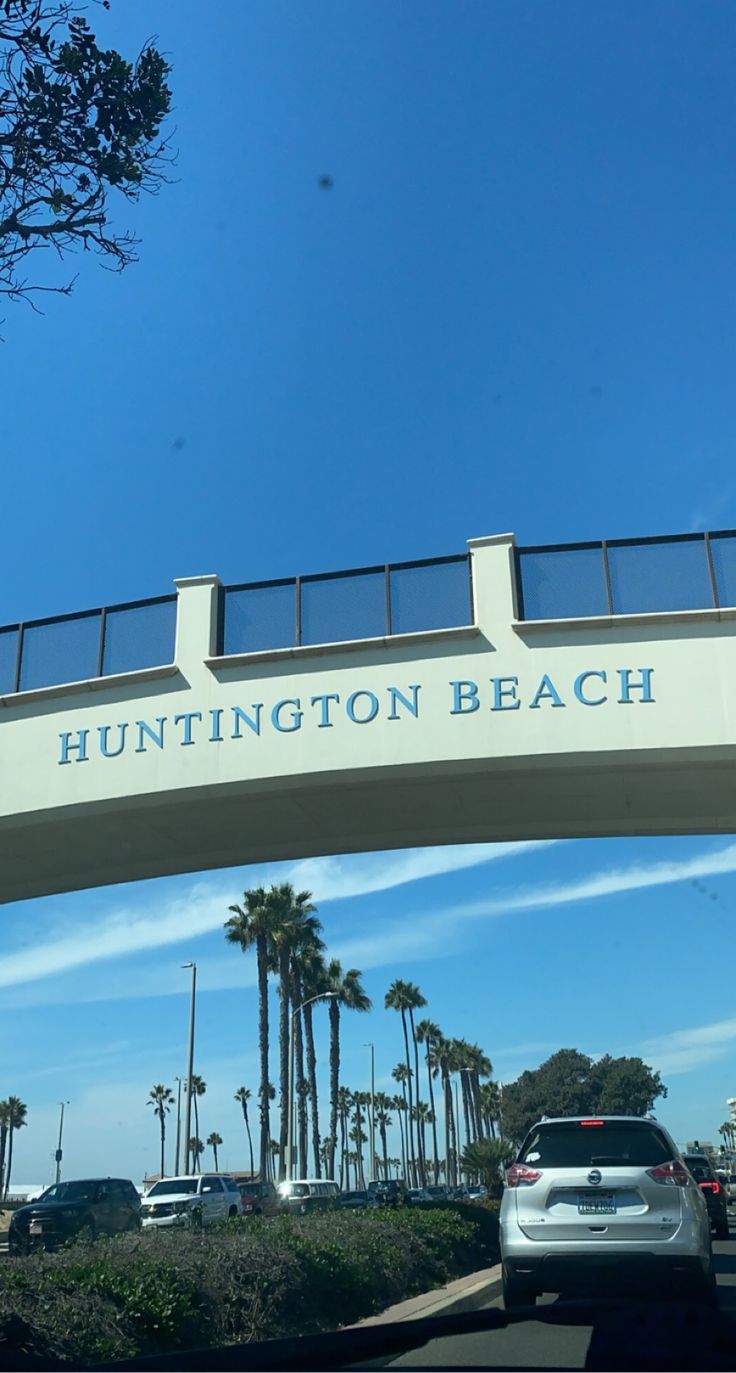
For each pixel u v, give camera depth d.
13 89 7.28
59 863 18.48
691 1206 9.30
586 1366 6.67
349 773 14.85
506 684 14.71
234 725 15.31
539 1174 9.53
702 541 14.99
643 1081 95.06
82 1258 9.30
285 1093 49.81
